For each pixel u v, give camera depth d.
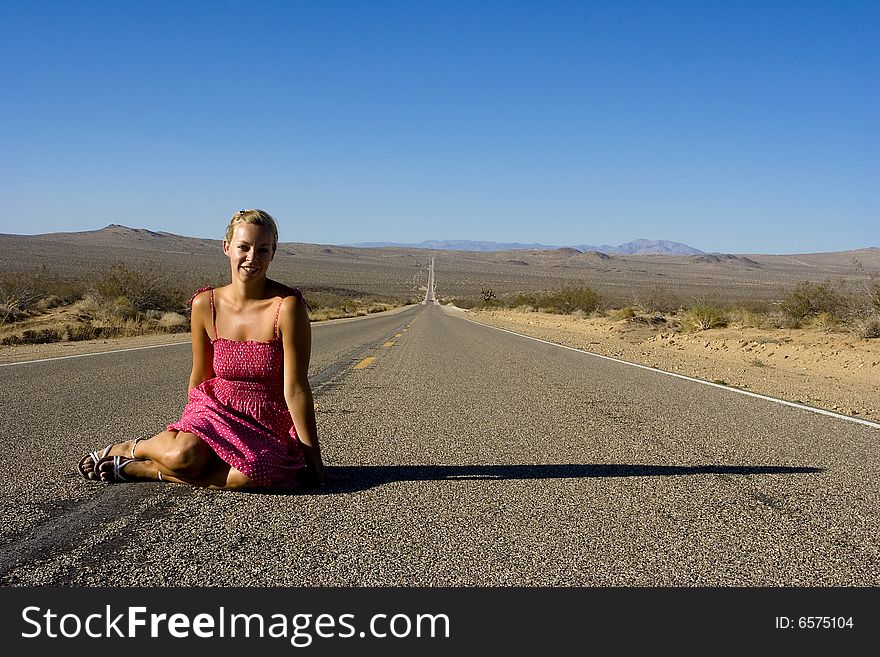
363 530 3.38
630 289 119.75
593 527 3.47
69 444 5.24
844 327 18.20
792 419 6.81
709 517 3.66
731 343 17.45
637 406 7.58
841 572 2.98
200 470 3.95
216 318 4.08
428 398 8.07
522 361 13.08
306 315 4.09
